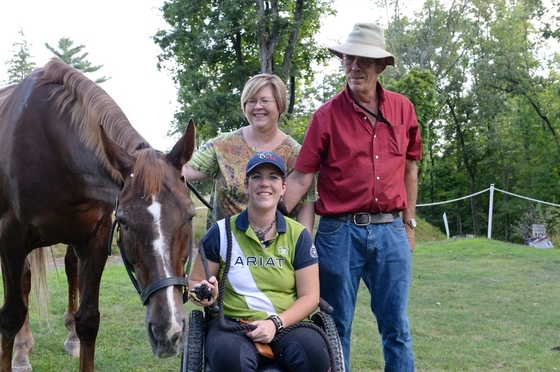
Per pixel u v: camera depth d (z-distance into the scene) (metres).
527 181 31.50
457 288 7.70
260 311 2.61
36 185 3.54
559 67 31.41
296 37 22.23
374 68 3.01
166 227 2.47
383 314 3.15
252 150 3.26
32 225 3.65
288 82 23.16
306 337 2.44
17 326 3.84
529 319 6.07
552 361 4.68
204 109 21.11
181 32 21.66
